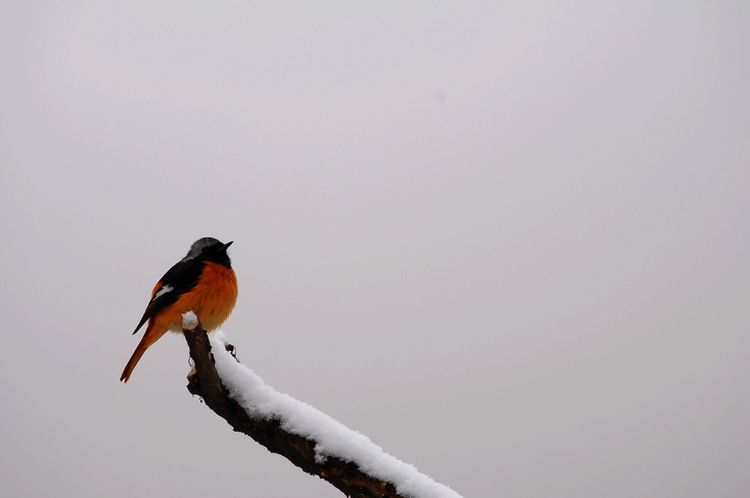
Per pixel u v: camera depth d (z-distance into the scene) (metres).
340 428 7.57
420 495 7.04
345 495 7.43
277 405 7.72
